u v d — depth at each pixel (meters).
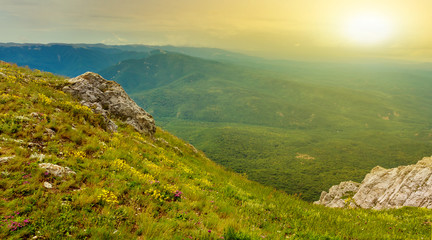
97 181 10.30
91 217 7.89
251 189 17.97
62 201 8.32
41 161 10.09
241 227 9.43
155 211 9.36
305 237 9.56
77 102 20.02
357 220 13.41
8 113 12.86
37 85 19.80
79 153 11.95
